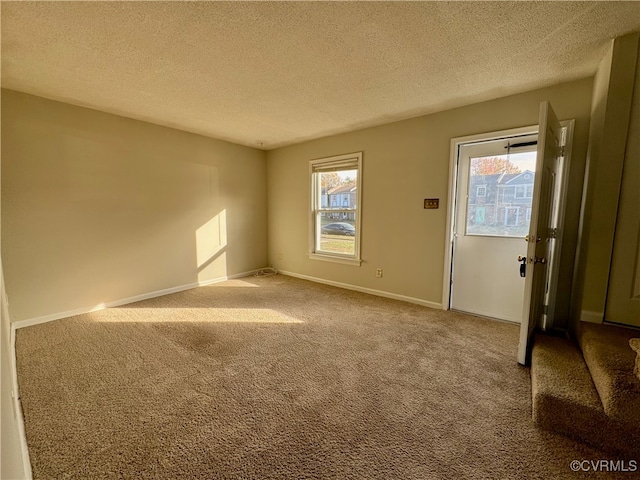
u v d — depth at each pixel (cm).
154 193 390
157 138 387
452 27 184
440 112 332
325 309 350
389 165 379
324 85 266
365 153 401
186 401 184
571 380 172
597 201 206
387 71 240
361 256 420
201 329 292
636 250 198
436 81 258
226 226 484
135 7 165
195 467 138
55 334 277
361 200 411
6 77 252
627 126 195
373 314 333
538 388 165
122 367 222
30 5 162
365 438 155
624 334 193
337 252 461
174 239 416
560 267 265
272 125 388
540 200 206
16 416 146
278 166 522
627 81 193
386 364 227
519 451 146
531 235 209
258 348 253
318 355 241
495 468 137
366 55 216
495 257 315
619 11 168
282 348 253
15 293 289
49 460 140
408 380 205
